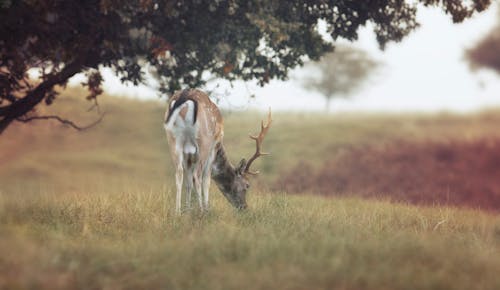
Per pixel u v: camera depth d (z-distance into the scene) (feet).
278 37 182.60
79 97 481.05
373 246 96.48
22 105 193.47
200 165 138.82
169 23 190.19
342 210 160.66
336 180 411.95
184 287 79.61
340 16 210.18
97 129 456.45
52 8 171.73
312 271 83.30
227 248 93.66
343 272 83.05
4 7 161.48
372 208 176.14
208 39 194.80
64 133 440.86
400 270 85.92
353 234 108.27
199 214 133.49
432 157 447.01
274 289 78.02
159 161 423.64
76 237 108.99
